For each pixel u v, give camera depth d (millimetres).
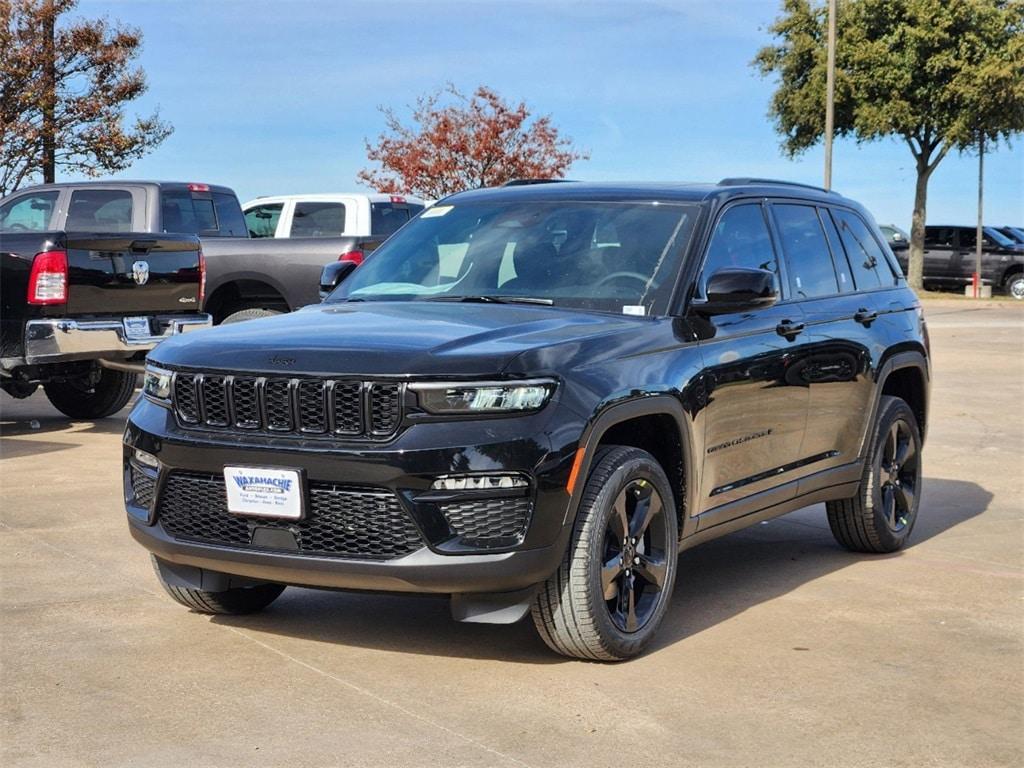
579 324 4824
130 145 26234
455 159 38188
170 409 4684
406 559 4238
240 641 4922
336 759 3740
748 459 5457
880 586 5945
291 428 4387
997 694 4422
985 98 36312
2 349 9430
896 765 3773
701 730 4023
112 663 4633
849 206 6910
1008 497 8227
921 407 7051
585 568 4426
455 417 4242
